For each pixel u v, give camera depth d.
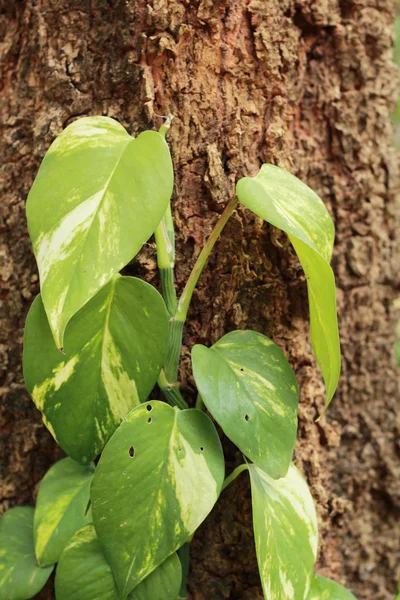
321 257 0.70
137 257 0.79
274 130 0.82
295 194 0.76
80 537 0.75
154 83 0.79
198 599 0.83
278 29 0.82
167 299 0.76
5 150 0.84
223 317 0.82
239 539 0.83
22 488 0.85
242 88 0.81
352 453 0.90
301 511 0.78
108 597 0.74
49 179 0.70
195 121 0.79
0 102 0.84
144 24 0.78
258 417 0.73
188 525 0.72
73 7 0.80
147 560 0.72
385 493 0.92
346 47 0.86
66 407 0.74
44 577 0.78
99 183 0.69
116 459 0.71
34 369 0.74
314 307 0.75
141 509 0.72
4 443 0.86
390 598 0.92
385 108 0.88
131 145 0.71
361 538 0.91
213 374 0.74
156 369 0.74
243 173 0.81
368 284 0.89
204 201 0.80
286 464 0.73
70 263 0.67
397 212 0.91
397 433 0.92
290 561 0.75
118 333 0.74
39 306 0.74
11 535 0.82
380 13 0.88
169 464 0.72
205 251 0.76
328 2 0.85
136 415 0.72
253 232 0.81
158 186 0.69
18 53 0.83
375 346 0.91
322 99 0.86
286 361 0.77
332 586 0.81
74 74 0.80
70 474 0.81
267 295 0.83
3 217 0.84
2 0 0.84
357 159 0.87
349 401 0.90
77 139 0.72
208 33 0.79
